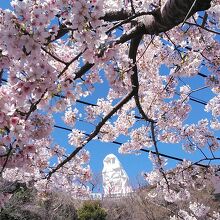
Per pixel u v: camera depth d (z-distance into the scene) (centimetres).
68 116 607
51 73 314
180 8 317
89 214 2220
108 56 349
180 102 655
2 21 280
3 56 305
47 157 578
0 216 1599
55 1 289
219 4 494
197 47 536
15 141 314
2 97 307
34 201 1812
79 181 667
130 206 2164
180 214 942
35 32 282
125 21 327
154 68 614
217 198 1656
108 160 2894
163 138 690
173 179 691
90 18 295
